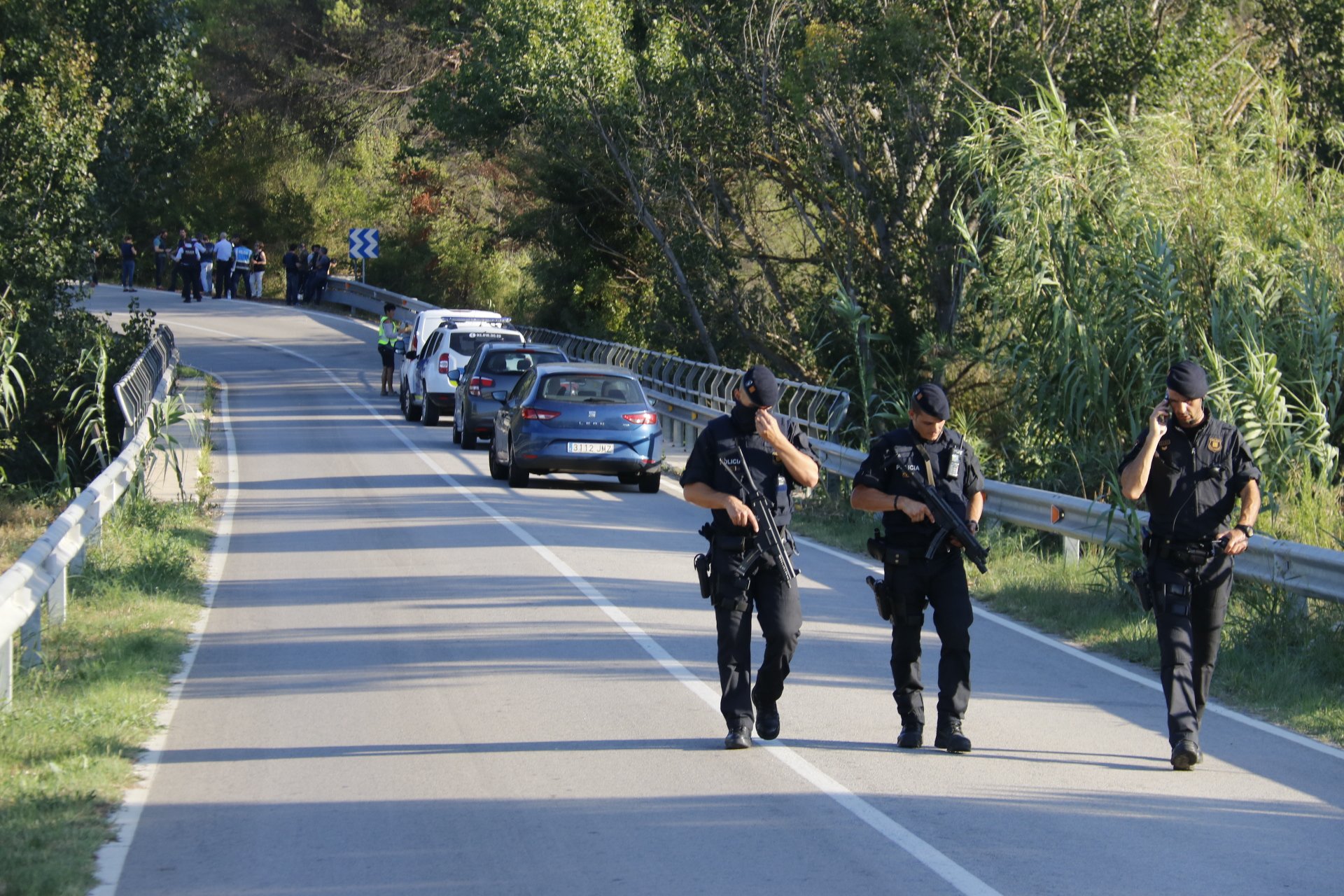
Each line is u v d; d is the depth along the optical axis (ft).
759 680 97.86
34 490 255.70
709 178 401.49
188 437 320.09
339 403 406.41
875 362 349.00
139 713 103.81
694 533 202.90
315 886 71.26
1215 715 110.93
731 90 381.19
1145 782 90.48
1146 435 96.07
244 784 88.63
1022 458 211.41
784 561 95.14
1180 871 73.72
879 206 340.80
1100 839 78.74
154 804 84.69
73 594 144.87
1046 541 194.70
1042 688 117.29
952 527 94.84
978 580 168.45
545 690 112.98
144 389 250.37
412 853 76.07
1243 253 198.90
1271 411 164.25
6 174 270.26
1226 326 191.62
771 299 411.54
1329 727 105.40
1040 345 207.10
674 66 390.63
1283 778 91.97
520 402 248.11
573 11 388.78
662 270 412.16
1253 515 95.96
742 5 382.42
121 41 330.13
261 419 366.02
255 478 256.32
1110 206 214.07
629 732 100.78
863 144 341.82
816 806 84.17
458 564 171.22
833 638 135.33
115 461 181.47
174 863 74.43
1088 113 312.50
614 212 496.23
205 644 129.49
